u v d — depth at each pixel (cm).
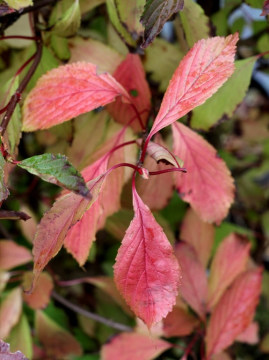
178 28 29
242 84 27
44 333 38
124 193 27
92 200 20
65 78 23
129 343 35
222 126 45
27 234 38
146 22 20
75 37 27
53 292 38
